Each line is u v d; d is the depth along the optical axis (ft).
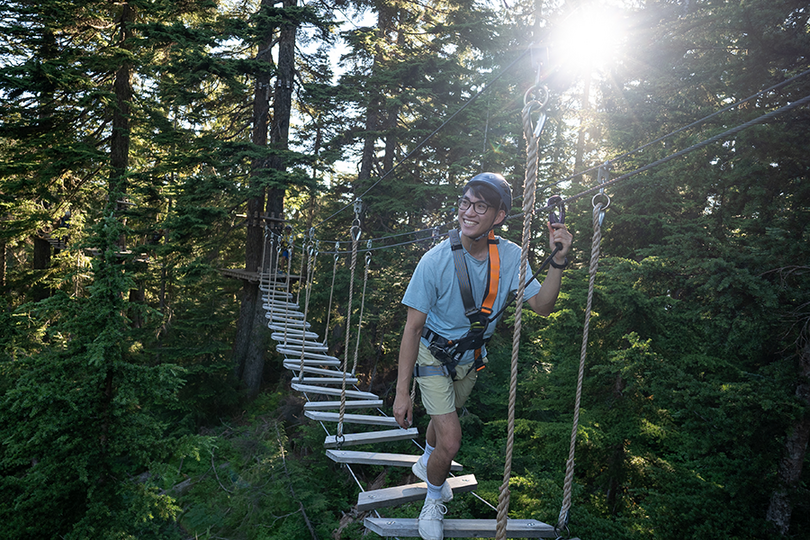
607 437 23.41
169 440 24.72
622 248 30.25
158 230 56.34
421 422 46.39
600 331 24.84
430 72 56.70
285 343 24.86
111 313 24.61
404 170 61.98
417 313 6.82
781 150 18.49
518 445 29.37
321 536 37.65
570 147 62.59
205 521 37.63
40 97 48.65
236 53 60.54
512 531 7.39
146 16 53.67
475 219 6.53
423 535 7.30
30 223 51.44
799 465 18.12
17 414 22.61
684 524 18.78
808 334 18.31
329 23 54.70
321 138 77.25
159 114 51.70
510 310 28.02
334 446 11.27
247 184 57.98
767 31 18.81
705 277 19.34
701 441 18.56
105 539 21.38
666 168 22.63
